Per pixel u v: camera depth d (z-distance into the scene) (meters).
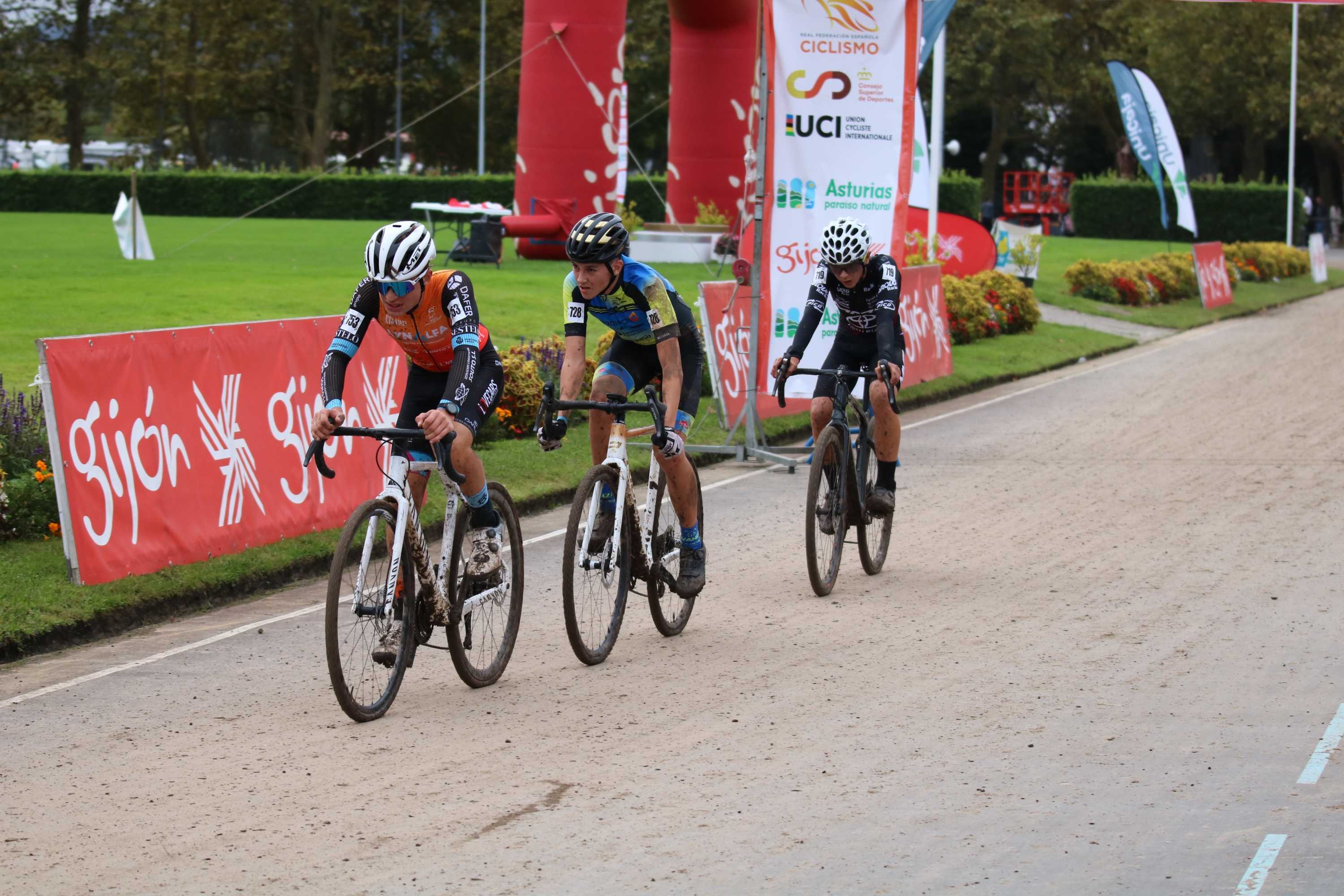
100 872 5.70
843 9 16.55
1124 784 6.61
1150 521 13.23
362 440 13.10
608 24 36.12
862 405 11.30
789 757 7.02
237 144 79.12
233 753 7.14
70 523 9.73
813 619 9.91
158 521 10.51
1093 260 49.31
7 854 5.89
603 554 8.67
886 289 10.56
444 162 84.88
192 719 7.73
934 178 30.89
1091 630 9.47
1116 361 28.73
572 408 8.30
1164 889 5.46
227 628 9.82
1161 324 35.53
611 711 7.81
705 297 18.20
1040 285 39.59
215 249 36.91
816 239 17.05
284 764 6.97
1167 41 73.25
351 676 7.61
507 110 78.44
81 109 79.00
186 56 71.25
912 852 5.84
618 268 8.57
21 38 75.56
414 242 7.38
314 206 59.94
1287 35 69.75
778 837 6.00
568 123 36.22
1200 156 85.12
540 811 6.32
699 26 37.56
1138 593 10.49
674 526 9.60
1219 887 5.47
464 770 6.88
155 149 78.81
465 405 7.81
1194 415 20.70
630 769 6.87
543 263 36.06
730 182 38.38
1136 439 18.59
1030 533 12.83
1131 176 82.00
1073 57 81.06
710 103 38.03
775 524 13.52
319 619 10.09
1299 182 88.44
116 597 9.80
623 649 9.17
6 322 20.41
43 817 6.29
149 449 10.47
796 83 16.73
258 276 29.03
